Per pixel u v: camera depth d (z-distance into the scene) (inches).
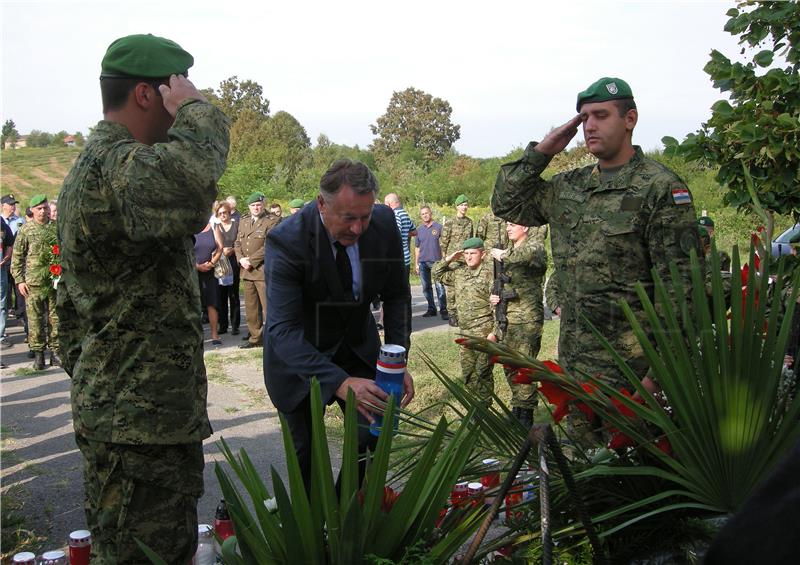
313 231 118.5
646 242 117.3
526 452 76.3
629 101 118.8
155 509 92.9
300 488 76.8
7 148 2618.1
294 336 116.0
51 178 2070.6
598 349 120.4
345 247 120.5
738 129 120.6
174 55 95.0
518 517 94.4
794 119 117.1
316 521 78.4
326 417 240.4
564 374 93.0
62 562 116.2
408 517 80.7
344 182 109.3
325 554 80.2
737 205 129.6
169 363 92.6
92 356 92.8
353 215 110.3
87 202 88.2
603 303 119.6
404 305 131.9
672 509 86.7
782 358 84.7
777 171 123.4
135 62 92.7
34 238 351.3
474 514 88.0
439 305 492.1
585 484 91.4
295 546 76.9
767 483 34.9
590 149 120.2
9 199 479.5
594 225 120.6
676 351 86.7
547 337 346.3
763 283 89.4
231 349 396.5
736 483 84.8
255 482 83.4
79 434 93.9
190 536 96.6
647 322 116.6
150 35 95.7
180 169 85.7
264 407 280.7
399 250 127.6
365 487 81.3
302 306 122.0
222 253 412.2
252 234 391.5
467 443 84.6
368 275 123.0
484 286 237.0
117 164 87.0
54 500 188.9
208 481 198.5
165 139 97.7
